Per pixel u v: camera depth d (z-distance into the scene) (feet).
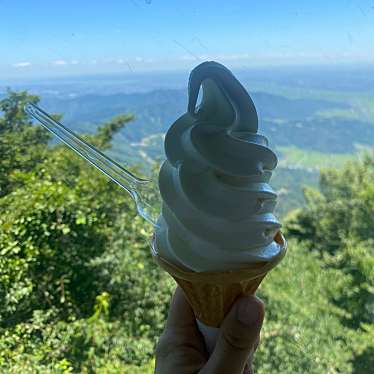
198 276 0.56
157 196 0.63
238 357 0.56
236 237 0.55
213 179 0.56
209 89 0.60
